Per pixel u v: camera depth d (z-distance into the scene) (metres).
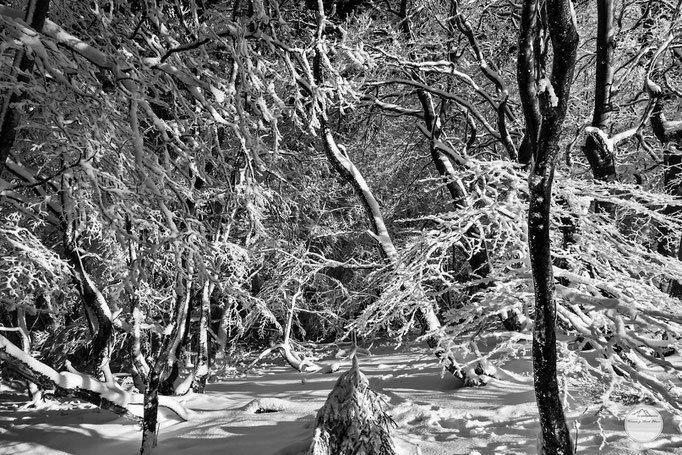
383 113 12.47
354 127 14.94
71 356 13.48
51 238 11.32
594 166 8.96
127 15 6.99
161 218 7.81
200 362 10.69
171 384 9.66
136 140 5.14
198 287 10.18
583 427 5.76
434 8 11.54
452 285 6.44
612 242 6.23
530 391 7.43
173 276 8.94
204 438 7.23
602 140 8.80
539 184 3.81
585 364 5.29
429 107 10.12
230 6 8.44
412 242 6.79
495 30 12.50
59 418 9.66
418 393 8.27
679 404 4.74
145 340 11.05
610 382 5.34
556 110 3.63
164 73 5.98
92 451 7.49
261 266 13.26
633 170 13.99
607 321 5.59
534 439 5.70
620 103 12.48
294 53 6.77
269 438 6.84
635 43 11.52
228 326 13.45
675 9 9.77
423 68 10.15
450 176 6.54
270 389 10.54
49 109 5.00
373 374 10.65
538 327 3.97
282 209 12.20
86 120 5.37
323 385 10.23
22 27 4.51
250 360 15.56
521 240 6.56
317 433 5.51
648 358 4.89
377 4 12.12
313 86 6.67
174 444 7.09
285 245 12.48
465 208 6.50
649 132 14.16
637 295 5.55
